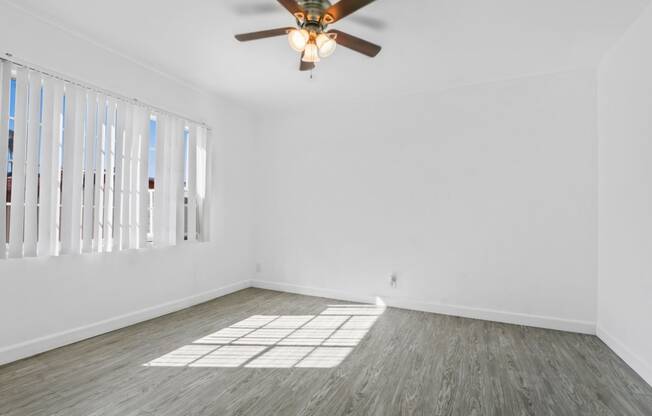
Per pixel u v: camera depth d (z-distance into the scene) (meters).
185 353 2.52
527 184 3.25
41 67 2.45
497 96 3.40
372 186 3.99
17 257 2.36
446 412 1.82
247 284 4.64
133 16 2.42
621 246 2.53
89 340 2.74
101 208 2.86
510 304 3.29
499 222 3.36
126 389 2.01
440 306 3.58
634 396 2.00
